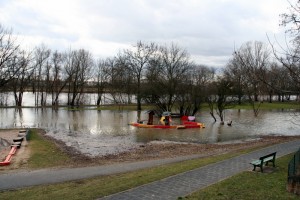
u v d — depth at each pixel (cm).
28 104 8200
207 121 4844
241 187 1219
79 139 3062
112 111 6400
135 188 1266
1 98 7750
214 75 9012
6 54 4106
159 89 5291
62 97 10500
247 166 1647
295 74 1052
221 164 1695
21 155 2191
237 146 2703
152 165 1892
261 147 2388
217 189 1202
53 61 7888
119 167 1836
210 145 2792
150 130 3750
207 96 5353
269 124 4528
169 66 5912
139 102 6688
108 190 1249
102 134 3425
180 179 1395
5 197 1243
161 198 1143
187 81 5622
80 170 1753
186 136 3347
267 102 8981
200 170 1559
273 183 1273
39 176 1609
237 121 4881
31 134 3228
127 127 3988
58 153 2297
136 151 2459
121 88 8031
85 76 8800
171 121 4459
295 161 1186
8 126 4081
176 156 2242
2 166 1867
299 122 4806
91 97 10644
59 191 1302
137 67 6731
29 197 1232
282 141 2870
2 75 4834
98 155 2280
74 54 8012
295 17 1173
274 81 1277
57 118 5059
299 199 1075
